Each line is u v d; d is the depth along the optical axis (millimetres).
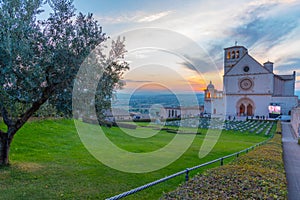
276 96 47281
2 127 10805
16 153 8227
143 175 6645
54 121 14812
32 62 5020
